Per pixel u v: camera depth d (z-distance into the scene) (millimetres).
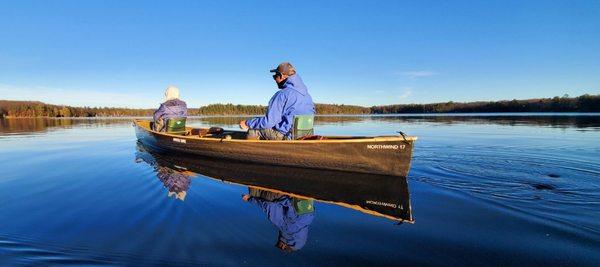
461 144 8195
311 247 2510
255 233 2799
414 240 2604
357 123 21969
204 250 2477
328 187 4324
